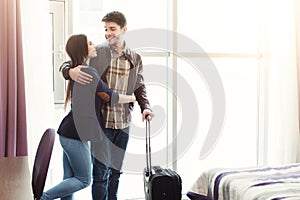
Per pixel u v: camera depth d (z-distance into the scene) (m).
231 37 3.67
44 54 2.88
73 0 3.21
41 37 2.86
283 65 3.49
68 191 2.64
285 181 2.23
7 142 2.75
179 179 2.75
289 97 3.51
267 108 3.68
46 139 1.68
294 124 3.55
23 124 2.80
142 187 3.63
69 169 2.74
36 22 2.84
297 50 3.53
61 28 3.18
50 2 3.12
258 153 3.83
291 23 3.46
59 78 3.19
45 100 2.90
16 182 1.60
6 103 2.74
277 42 3.48
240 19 3.68
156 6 3.45
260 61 3.68
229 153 3.91
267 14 3.52
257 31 3.66
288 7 3.45
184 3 3.53
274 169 2.53
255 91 3.84
